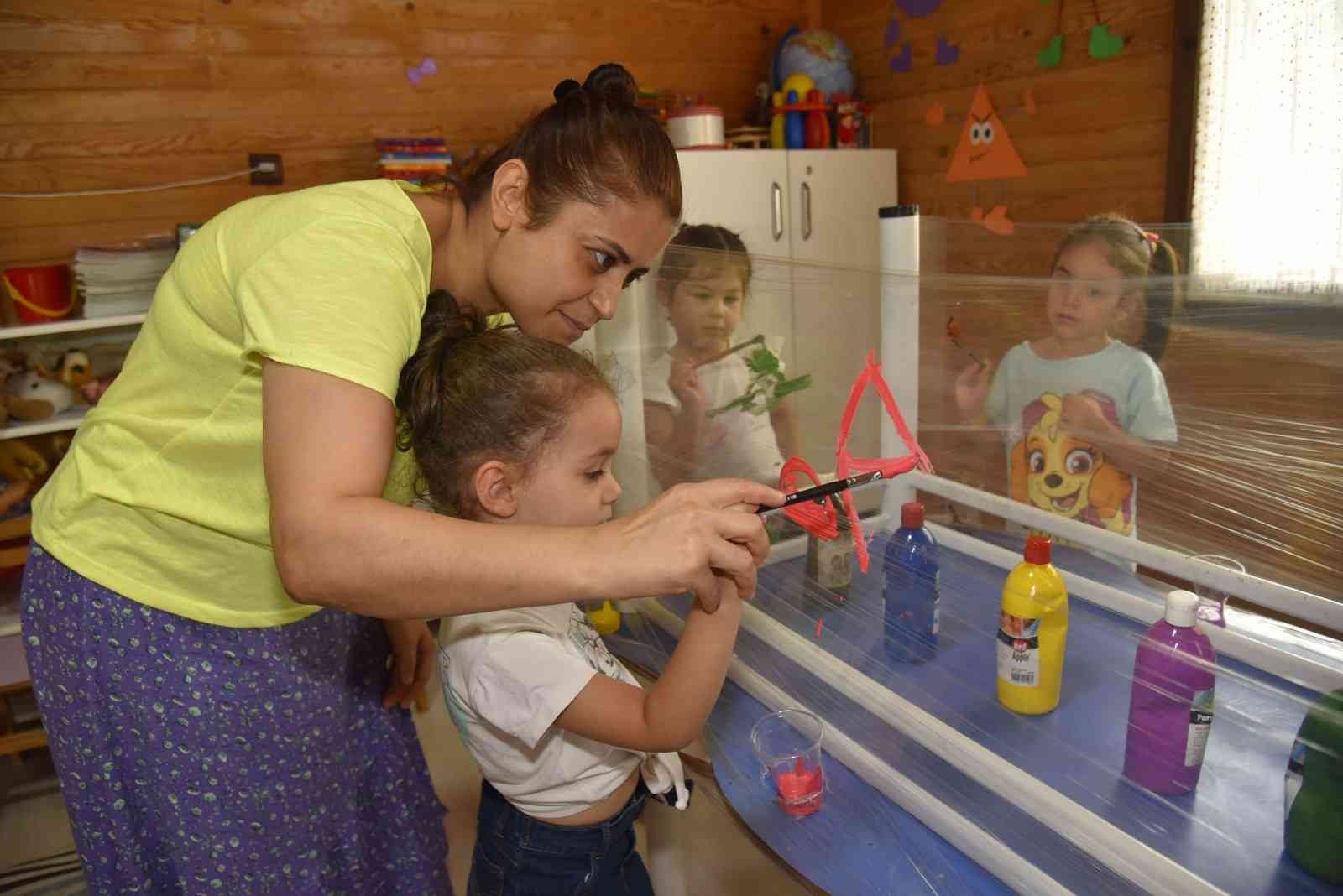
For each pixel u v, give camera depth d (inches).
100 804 34.1
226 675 33.3
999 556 47.6
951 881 30.4
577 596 22.0
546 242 29.9
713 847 60.8
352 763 39.5
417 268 26.8
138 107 92.8
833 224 109.6
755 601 44.8
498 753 35.1
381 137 103.7
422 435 32.4
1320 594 35.4
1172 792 29.0
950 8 103.8
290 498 21.8
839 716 37.9
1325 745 25.1
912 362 50.9
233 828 34.5
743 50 120.4
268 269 24.5
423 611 22.0
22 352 85.8
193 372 29.5
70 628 32.7
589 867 37.5
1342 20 69.1
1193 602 29.0
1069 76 92.8
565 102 29.5
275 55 97.7
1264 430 36.3
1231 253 78.5
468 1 105.0
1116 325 41.8
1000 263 56.9
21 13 87.1
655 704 30.6
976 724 34.2
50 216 91.0
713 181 101.7
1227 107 77.6
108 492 31.6
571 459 32.1
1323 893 25.3
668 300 50.2
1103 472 43.6
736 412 50.7
